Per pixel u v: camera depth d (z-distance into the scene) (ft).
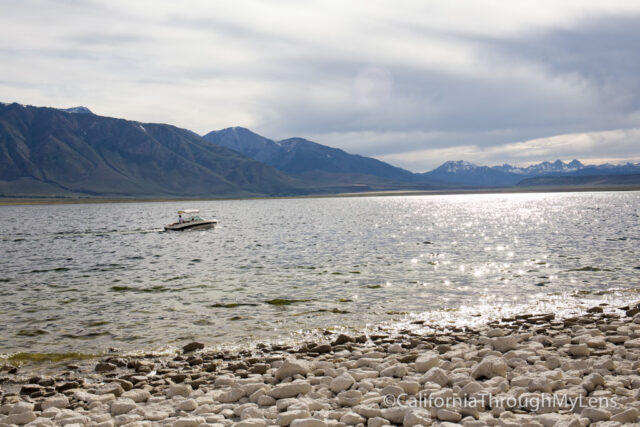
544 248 149.28
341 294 86.84
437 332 58.80
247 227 294.25
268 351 53.26
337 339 55.57
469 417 27.94
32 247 191.52
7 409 34.94
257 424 28.40
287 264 127.34
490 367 36.06
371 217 390.63
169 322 69.31
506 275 102.37
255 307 78.07
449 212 452.76
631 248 142.00
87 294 91.91
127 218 456.45
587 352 42.86
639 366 37.76
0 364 51.49
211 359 50.93
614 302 74.79
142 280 107.55
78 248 185.68
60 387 41.73
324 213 495.00
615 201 629.51
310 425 26.84
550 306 73.41
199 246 185.68
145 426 29.81
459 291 86.99
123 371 47.93
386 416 28.96
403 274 106.73
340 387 35.17
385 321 66.95
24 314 75.46
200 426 29.09
